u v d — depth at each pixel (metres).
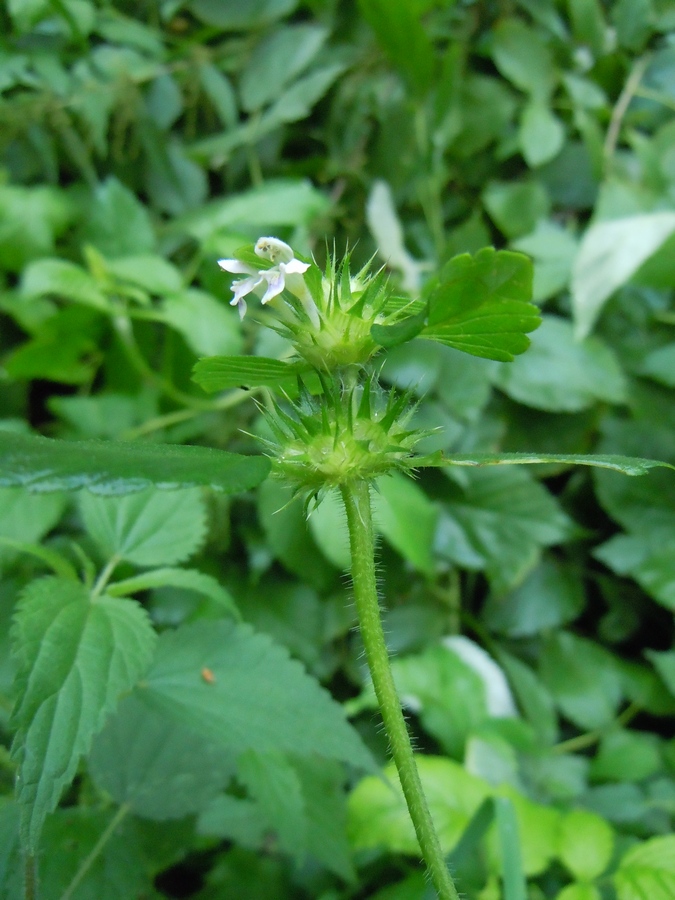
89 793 0.20
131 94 0.35
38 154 0.35
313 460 0.13
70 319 0.32
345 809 0.22
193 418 0.33
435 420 0.31
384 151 0.34
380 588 0.32
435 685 0.29
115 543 0.17
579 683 0.32
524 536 0.32
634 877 0.17
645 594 0.34
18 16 0.32
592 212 0.35
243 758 0.18
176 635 0.16
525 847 0.20
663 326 0.34
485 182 0.35
